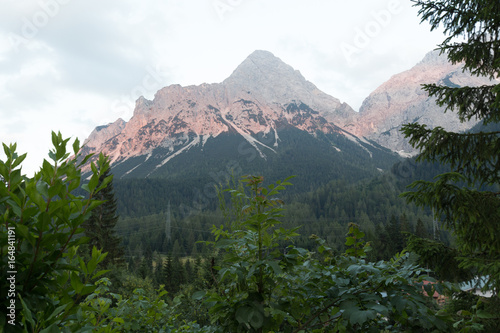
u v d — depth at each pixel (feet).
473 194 12.84
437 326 5.17
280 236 6.26
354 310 5.09
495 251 13.69
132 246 287.69
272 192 6.81
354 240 7.52
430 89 15.97
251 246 6.22
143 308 9.00
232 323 5.87
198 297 6.20
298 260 6.56
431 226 254.88
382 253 137.18
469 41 15.42
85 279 3.45
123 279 71.87
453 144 14.12
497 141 13.61
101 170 3.49
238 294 6.57
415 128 14.99
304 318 6.58
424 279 5.47
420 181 13.52
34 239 3.13
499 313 11.25
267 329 6.00
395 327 6.66
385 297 5.55
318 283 6.21
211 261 7.21
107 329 5.65
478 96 15.15
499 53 14.82
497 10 14.25
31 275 3.19
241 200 7.50
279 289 6.52
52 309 3.39
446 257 14.28
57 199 3.44
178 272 138.00
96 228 88.43
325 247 7.22
